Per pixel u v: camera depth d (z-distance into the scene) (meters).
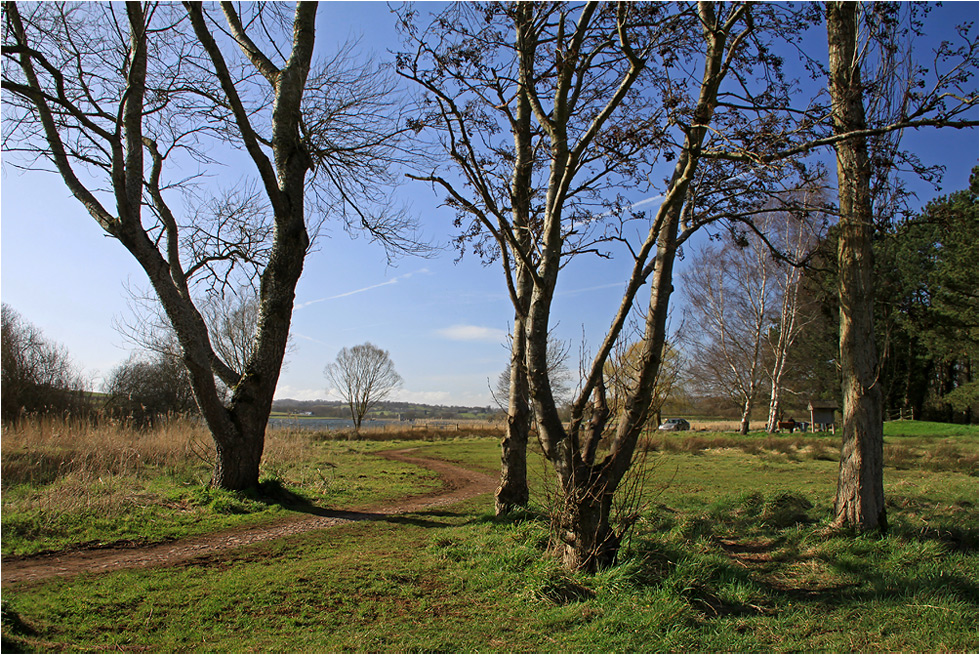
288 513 9.76
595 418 6.59
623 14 5.64
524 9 7.45
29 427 13.59
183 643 4.50
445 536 7.90
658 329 6.32
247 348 27.89
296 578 6.02
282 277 11.27
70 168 10.66
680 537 7.65
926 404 45.94
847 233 8.16
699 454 22.50
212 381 10.51
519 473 9.30
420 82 6.45
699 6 6.29
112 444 12.59
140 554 7.11
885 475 15.14
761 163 5.16
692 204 7.31
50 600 5.29
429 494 12.66
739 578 6.09
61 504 8.51
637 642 4.55
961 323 32.69
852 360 8.04
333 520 9.38
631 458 6.33
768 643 4.55
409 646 4.50
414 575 6.18
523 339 9.33
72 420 15.19
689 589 5.46
